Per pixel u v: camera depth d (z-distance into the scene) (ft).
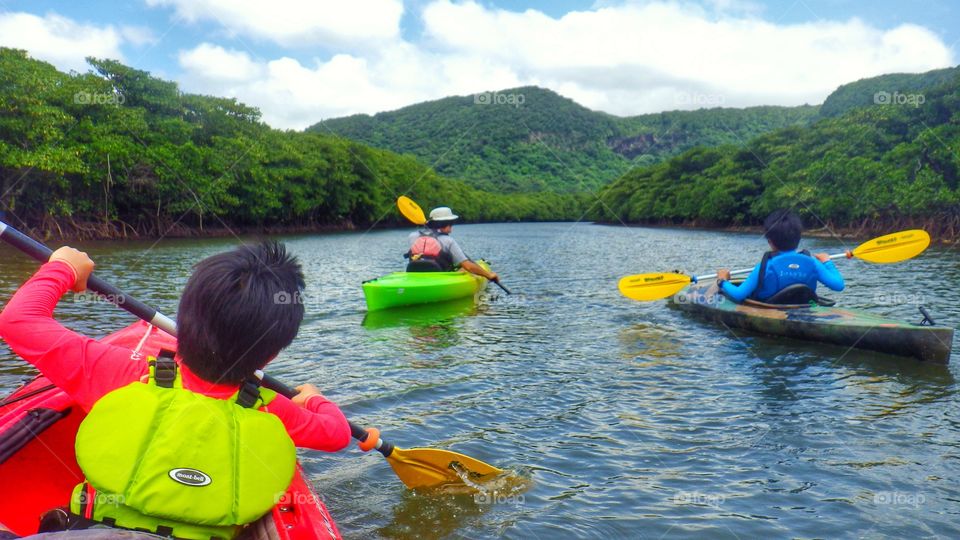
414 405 16.08
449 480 11.64
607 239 118.32
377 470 12.32
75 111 89.56
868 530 10.09
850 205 101.71
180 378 5.95
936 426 14.51
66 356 5.94
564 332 25.62
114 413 5.64
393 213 191.72
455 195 237.25
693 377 18.75
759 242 103.76
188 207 105.29
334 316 29.09
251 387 6.20
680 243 101.50
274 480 6.14
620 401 16.55
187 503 5.69
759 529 10.14
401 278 32.40
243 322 5.81
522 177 366.43
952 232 82.33
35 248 7.07
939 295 33.37
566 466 12.55
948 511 10.66
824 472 12.19
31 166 77.25
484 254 75.15
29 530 8.93
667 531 10.11
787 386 17.70
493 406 16.10
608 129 458.09
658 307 31.78
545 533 10.06
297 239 114.52
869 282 39.27
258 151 125.08
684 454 13.11
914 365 19.54
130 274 42.16
